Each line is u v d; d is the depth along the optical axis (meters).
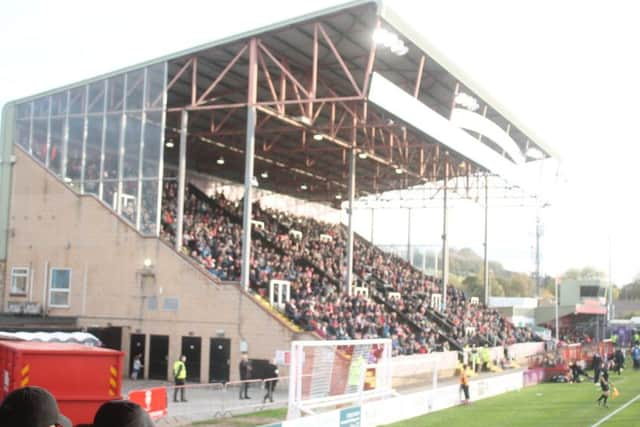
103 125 40.12
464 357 42.47
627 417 28.62
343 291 48.00
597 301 96.88
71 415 16.73
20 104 42.78
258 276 39.53
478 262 137.88
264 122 44.12
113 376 17.20
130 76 39.44
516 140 54.66
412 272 67.56
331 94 42.62
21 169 42.12
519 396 36.62
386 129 48.59
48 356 16.70
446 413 29.62
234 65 38.81
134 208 38.72
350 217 44.78
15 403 3.25
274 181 66.88
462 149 41.78
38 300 40.59
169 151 55.19
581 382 44.69
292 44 36.22
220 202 57.56
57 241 40.56
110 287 38.84
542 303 97.88
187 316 36.72
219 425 24.08
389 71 39.81
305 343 24.34
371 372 28.39
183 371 28.83
